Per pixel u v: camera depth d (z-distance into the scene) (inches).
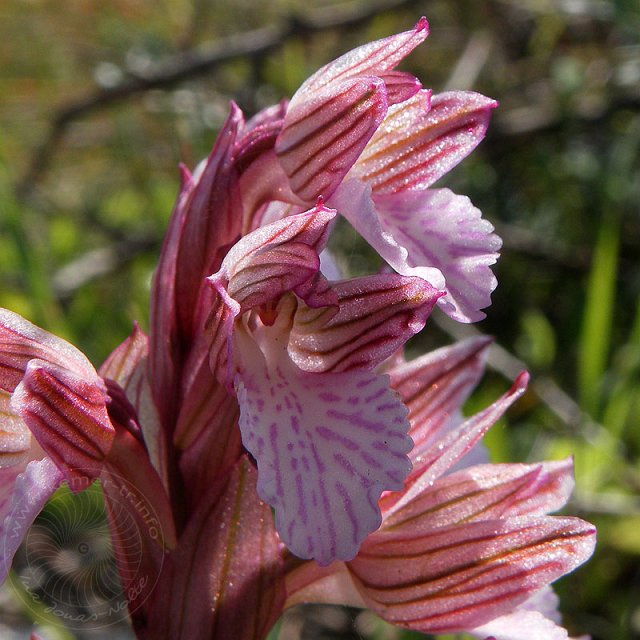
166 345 4.6
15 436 4.6
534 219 11.4
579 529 4.6
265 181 4.6
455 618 4.6
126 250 10.7
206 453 4.6
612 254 7.4
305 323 4.5
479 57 11.9
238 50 11.1
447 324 10.3
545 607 5.2
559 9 11.7
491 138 11.1
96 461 4.4
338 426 4.4
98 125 12.2
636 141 10.8
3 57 12.2
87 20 12.3
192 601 4.5
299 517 4.3
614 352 10.1
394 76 4.6
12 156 12.4
